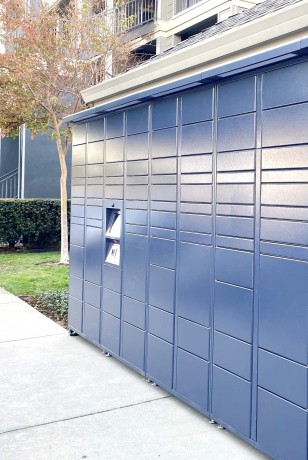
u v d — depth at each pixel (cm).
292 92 284
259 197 308
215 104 346
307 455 271
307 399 272
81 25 1092
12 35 1041
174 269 390
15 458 305
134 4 1648
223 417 337
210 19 1477
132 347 449
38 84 1023
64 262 1109
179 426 348
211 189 350
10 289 830
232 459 306
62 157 1095
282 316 289
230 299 331
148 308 425
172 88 371
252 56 298
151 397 398
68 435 335
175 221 389
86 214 544
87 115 510
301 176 278
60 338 563
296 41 269
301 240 277
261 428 304
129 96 428
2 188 1653
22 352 510
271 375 297
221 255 339
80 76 1059
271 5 475
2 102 1025
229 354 331
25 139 1505
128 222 457
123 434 336
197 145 364
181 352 380
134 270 446
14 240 1320
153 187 418
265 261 303
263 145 304
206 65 371
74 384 425
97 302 514
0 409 374
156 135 414
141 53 1616
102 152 507
